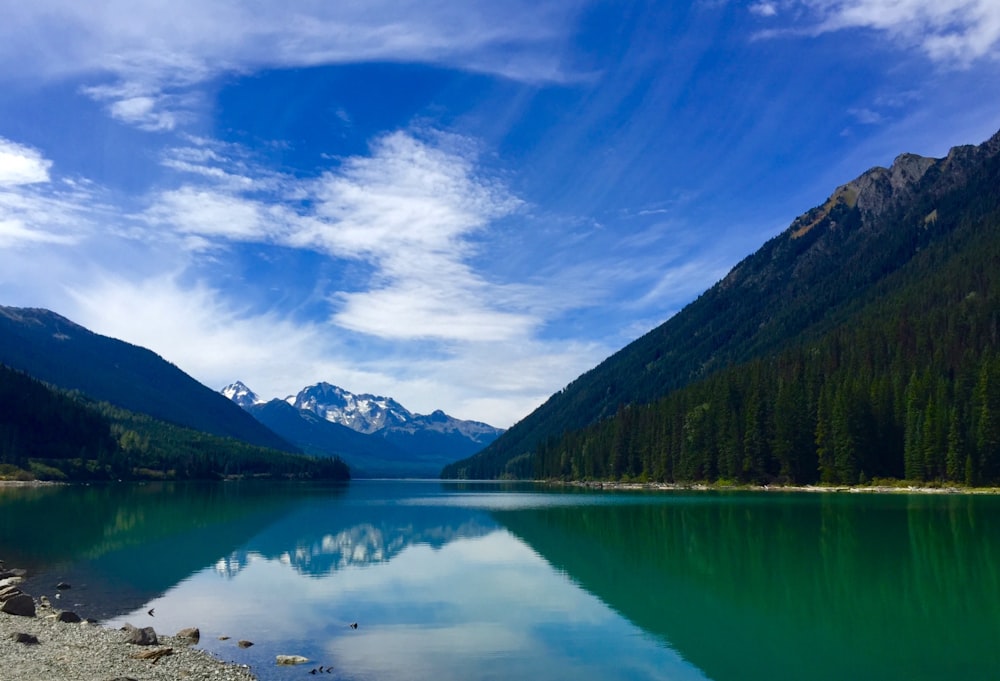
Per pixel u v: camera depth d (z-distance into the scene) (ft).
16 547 190.60
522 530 247.29
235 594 134.10
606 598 132.46
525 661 92.89
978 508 291.79
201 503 393.09
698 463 549.95
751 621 115.14
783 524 243.60
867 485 444.55
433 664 90.99
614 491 557.74
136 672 77.66
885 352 576.61
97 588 137.49
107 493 481.87
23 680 71.77
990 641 103.60
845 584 143.54
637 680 86.22
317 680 82.89
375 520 290.97
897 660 95.25
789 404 488.85
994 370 396.37
